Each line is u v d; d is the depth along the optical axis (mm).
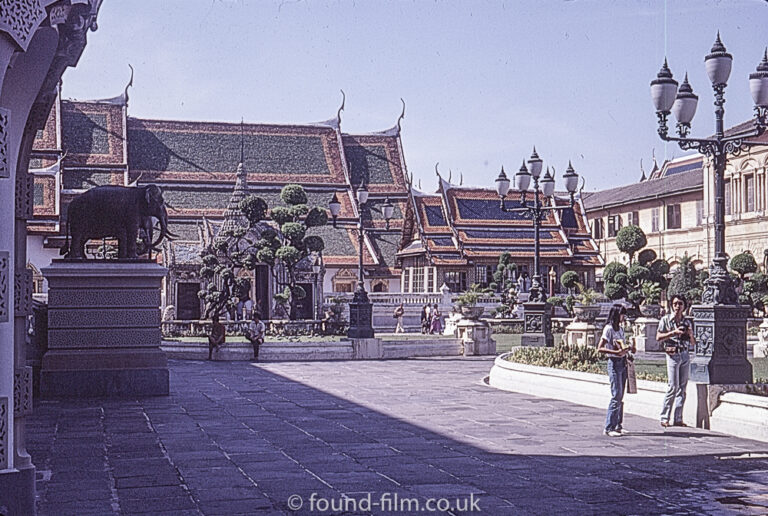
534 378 18047
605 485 8852
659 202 73750
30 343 18281
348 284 65188
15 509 6828
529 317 25875
